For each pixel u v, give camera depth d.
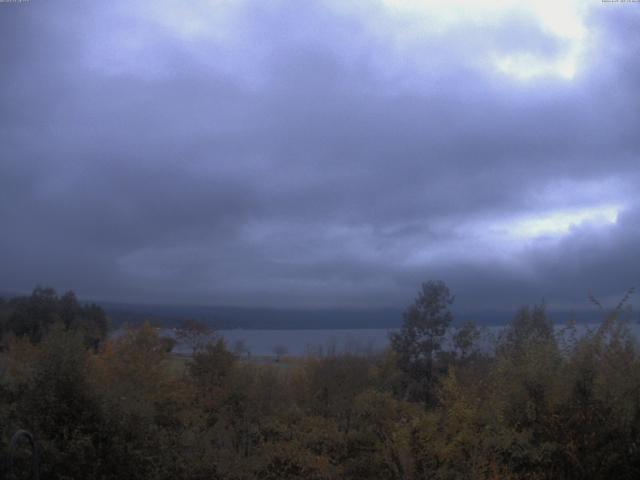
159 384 15.92
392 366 18.34
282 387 17.45
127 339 16.92
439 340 20.22
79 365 10.70
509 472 9.68
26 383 10.51
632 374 9.55
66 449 9.62
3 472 8.20
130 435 10.62
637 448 9.02
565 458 9.20
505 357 11.73
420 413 12.56
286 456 14.34
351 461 13.66
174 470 11.25
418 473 11.41
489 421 10.09
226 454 13.80
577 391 9.54
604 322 10.20
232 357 17.81
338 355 18.08
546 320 14.85
